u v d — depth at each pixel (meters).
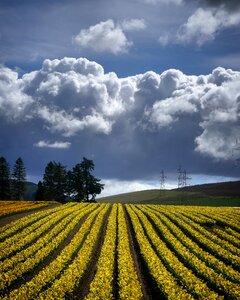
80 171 118.69
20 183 132.00
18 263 28.20
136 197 192.75
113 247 34.03
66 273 24.86
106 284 22.02
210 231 47.53
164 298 22.36
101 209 68.75
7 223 51.22
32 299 20.34
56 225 46.31
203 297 20.55
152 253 31.34
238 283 25.06
